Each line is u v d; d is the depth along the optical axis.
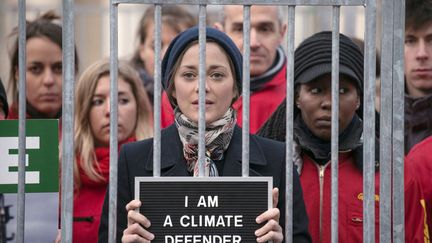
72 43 5.83
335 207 5.90
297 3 5.82
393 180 5.98
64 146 5.85
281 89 9.40
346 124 7.12
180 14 11.66
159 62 5.81
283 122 7.45
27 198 6.92
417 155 7.54
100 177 8.25
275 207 5.91
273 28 9.49
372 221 5.92
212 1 5.77
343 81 7.07
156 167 5.82
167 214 5.71
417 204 7.18
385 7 5.93
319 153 7.09
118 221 6.29
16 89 9.34
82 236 8.19
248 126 5.81
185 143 6.24
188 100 6.21
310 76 7.04
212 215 5.72
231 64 6.23
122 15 14.53
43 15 10.53
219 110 6.18
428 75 8.48
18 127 6.15
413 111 8.48
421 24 8.43
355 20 12.98
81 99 8.68
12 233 6.98
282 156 6.32
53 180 6.25
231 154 6.27
